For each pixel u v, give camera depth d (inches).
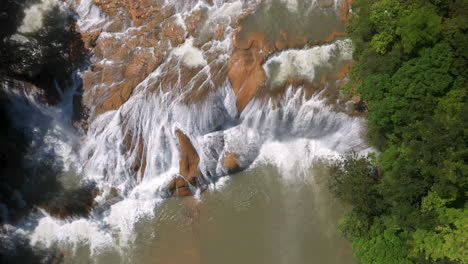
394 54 995.3
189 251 1235.2
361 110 1195.9
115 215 1264.8
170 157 1245.1
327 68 1218.0
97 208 1259.8
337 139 1245.7
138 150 1244.5
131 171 1253.7
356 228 1079.6
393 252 989.2
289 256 1209.4
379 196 1074.1
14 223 1258.6
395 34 1006.4
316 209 1237.1
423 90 933.8
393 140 1018.7
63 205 1256.2
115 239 1253.1
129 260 1240.8
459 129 890.1
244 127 1254.9
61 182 1267.2
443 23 956.6
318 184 1249.4
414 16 949.8
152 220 1262.3
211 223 1251.8
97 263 1240.8
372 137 1109.7
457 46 935.0
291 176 1264.8
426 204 948.0
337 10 1242.6
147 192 1259.8
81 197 1256.8
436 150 911.7
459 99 935.7
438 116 929.5
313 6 1254.9
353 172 1106.1
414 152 930.7
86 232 1256.2
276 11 1259.2
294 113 1228.5
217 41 1258.0
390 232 1011.9
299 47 1234.6
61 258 1242.6
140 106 1249.4
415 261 975.6
